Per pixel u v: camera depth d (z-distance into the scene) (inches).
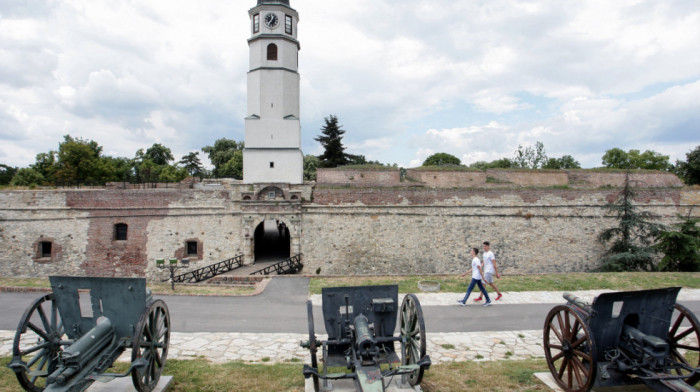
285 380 263.9
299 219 979.3
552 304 474.3
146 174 2418.8
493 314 435.8
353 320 239.5
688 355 310.2
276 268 931.3
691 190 1047.0
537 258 1005.8
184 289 579.8
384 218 986.1
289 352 334.6
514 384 253.3
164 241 971.9
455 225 995.9
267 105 1316.4
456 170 1330.0
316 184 1227.2
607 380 217.0
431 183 1310.3
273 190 986.1
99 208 962.1
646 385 220.4
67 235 954.1
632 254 880.3
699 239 837.2
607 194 1032.2
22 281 620.4
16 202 945.5
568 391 235.9
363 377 200.2
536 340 360.5
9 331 384.5
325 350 241.9
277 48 1321.4
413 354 241.0
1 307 468.1
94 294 231.1
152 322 238.2
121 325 233.3
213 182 1589.6
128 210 965.2
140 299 229.9
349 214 983.6
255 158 1312.7
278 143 1317.7
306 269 973.2
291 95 1338.6
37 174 1818.4
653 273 649.6
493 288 503.2
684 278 606.5
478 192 1005.2
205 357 320.5
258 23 1323.8
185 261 609.0
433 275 655.1
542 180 1362.0
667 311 224.1
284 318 435.8
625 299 215.6
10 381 261.0
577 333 245.3
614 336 220.5
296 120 1325.0
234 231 981.8
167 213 973.2
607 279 602.2
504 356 323.0
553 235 1012.5
